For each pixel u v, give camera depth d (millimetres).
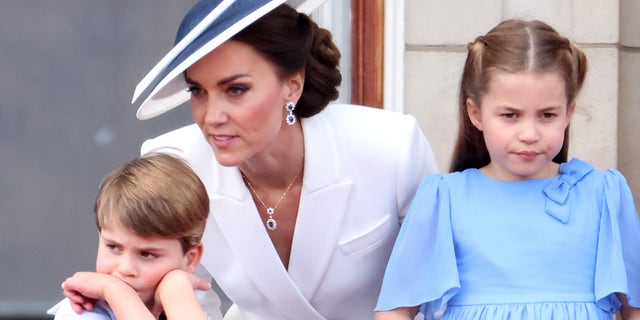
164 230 9484
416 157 10742
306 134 10516
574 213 10227
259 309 11203
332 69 10602
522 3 14125
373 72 14125
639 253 10336
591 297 10047
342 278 10891
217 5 9805
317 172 10508
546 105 9938
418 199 10523
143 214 9406
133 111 15477
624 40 14586
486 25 14117
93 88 15445
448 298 10164
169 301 9445
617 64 14359
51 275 15641
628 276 10273
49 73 15398
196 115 9945
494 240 10180
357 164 10609
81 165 15539
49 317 15539
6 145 15461
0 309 15555
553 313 9945
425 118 14219
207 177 10688
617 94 14422
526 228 10172
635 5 14555
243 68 9648
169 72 9766
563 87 10000
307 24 10086
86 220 15617
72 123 15477
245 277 10969
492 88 10047
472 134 10688
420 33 14102
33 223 15594
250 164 10508
